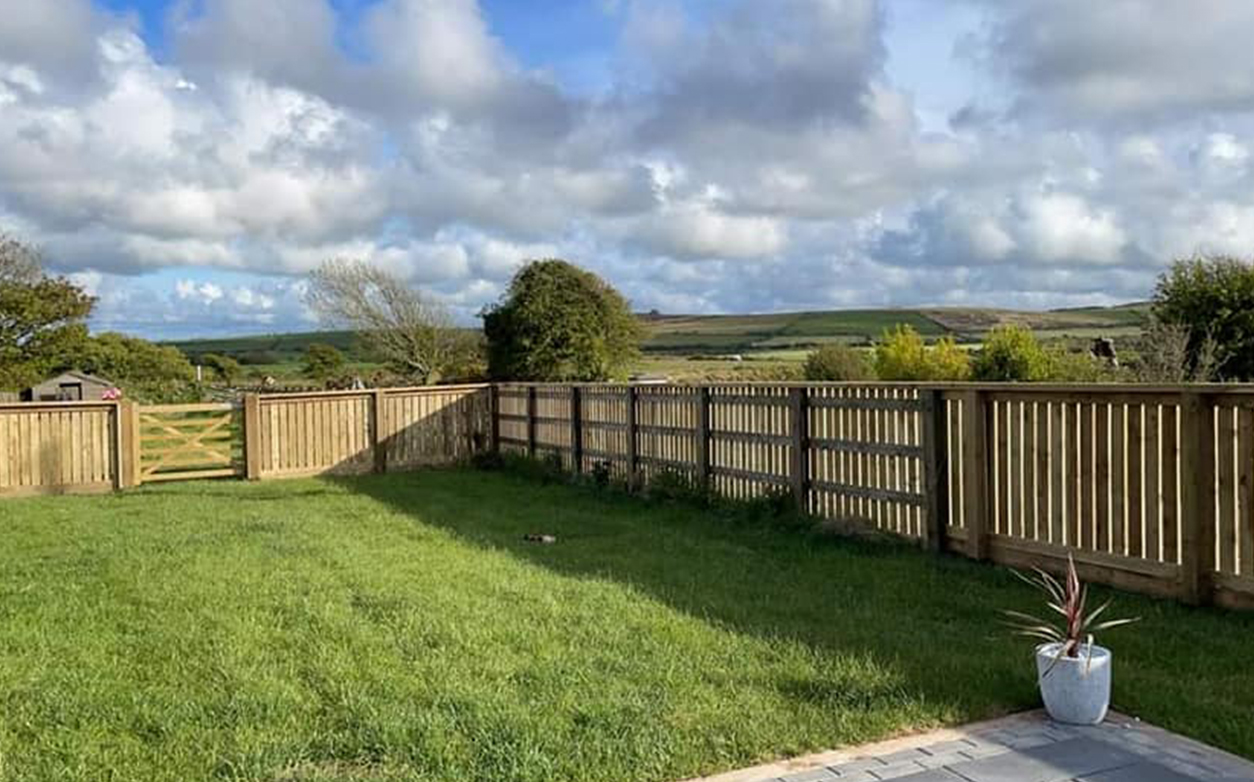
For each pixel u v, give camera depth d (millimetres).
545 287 18844
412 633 4836
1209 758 3137
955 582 5969
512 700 3801
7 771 3221
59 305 25250
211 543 7699
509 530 8281
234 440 13727
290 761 3248
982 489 6543
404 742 3367
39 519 9570
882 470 7426
